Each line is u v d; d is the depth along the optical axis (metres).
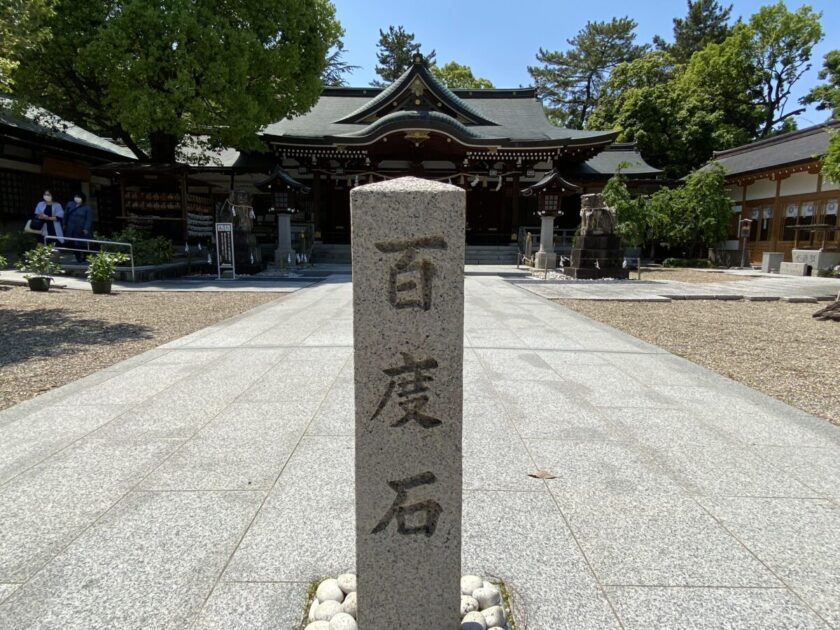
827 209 18.45
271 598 1.94
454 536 1.68
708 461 3.13
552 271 17.45
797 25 30.28
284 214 17.16
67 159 17.94
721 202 21.08
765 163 21.06
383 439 1.64
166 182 16.34
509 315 8.47
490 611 1.85
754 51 31.92
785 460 3.15
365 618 1.71
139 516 2.47
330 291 11.51
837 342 6.80
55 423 3.65
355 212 1.58
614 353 5.89
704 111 28.75
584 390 4.50
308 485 2.77
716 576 2.08
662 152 29.62
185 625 1.81
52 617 1.84
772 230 21.28
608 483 2.84
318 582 2.03
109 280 10.99
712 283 14.46
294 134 23.42
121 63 13.41
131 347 6.11
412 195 1.58
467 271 17.92
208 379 4.71
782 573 2.10
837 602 1.94
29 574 2.06
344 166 23.17
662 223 21.55
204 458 3.09
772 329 7.76
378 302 1.60
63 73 15.28
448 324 1.62
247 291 11.54
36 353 5.81
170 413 3.84
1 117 14.39
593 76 40.81
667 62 34.22
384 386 1.63
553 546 2.27
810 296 11.28
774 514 2.54
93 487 2.74
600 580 2.05
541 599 1.95
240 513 2.49
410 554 1.68
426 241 1.59
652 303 10.54
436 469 1.66
